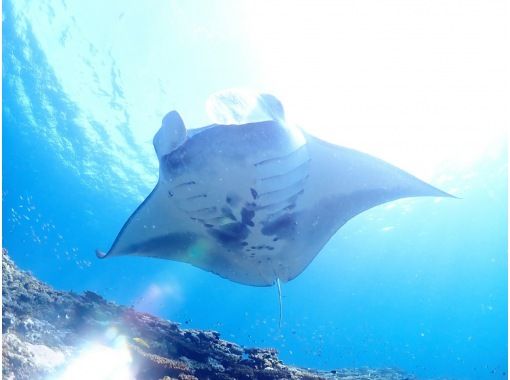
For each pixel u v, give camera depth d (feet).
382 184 13.75
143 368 10.60
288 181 11.04
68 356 9.96
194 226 13.25
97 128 49.65
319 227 14.24
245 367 13.53
